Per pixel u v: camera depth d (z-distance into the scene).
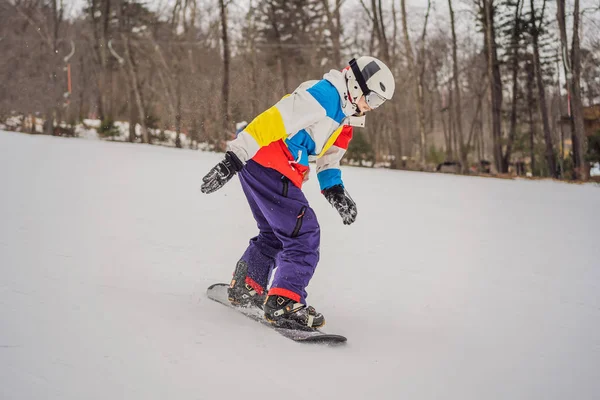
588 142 20.67
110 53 28.42
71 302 2.39
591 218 6.87
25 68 25.00
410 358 2.31
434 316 2.85
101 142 13.13
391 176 11.02
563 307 3.14
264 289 2.76
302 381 2.01
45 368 1.80
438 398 2.00
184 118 22.52
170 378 1.87
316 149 2.70
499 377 2.21
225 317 2.55
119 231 3.93
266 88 26.98
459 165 23.14
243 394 1.85
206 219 4.70
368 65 2.65
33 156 8.09
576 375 2.28
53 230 3.73
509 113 28.89
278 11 30.81
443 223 5.68
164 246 3.65
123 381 1.80
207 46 28.12
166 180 6.89
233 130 20.70
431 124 36.28
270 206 2.63
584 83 24.61
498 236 5.17
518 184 11.64
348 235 4.68
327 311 2.81
